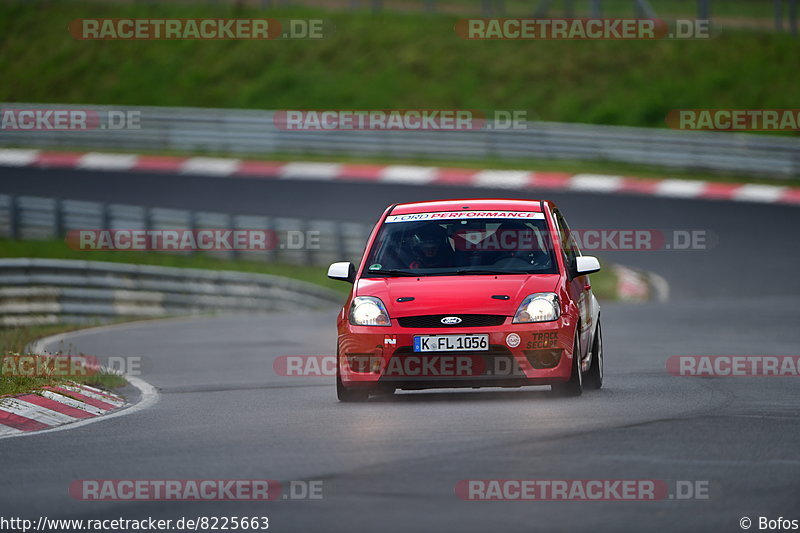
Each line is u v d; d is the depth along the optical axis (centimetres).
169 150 15125
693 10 19450
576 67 17075
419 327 3412
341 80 17438
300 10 19375
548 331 3388
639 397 3472
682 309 7288
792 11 17675
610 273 9562
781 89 16138
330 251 10438
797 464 2311
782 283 8731
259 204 12200
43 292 7894
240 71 18000
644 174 13350
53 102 18112
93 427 3177
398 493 2077
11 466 2534
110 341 6397
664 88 16362
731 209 11631
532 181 12862
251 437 2841
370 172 13588
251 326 7250
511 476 2206
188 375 4697
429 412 3200
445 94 16800
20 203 10888
